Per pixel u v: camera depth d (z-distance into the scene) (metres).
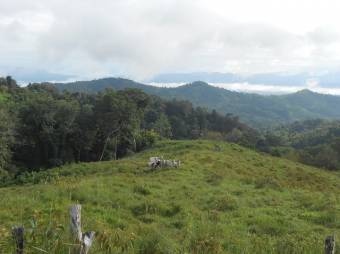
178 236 12.24
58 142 67.25
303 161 72.56
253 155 44.75
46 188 19.64
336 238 13.54
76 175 32.66
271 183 26.83
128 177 25.64
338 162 72.69
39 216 10.96
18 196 16.27
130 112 64.06
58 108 65.94
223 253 10.35
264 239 12.65
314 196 22.55
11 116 64.62
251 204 19.92
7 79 127.56
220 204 18.73
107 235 8.12
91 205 15.90
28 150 67.56
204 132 124.75
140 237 10.06
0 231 8.39
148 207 17.19
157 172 28.50
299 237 13.42
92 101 97.44
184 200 19.48
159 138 76.50
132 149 71.31
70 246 6.95
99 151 72.31
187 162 32.78
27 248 7.03
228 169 31.75
